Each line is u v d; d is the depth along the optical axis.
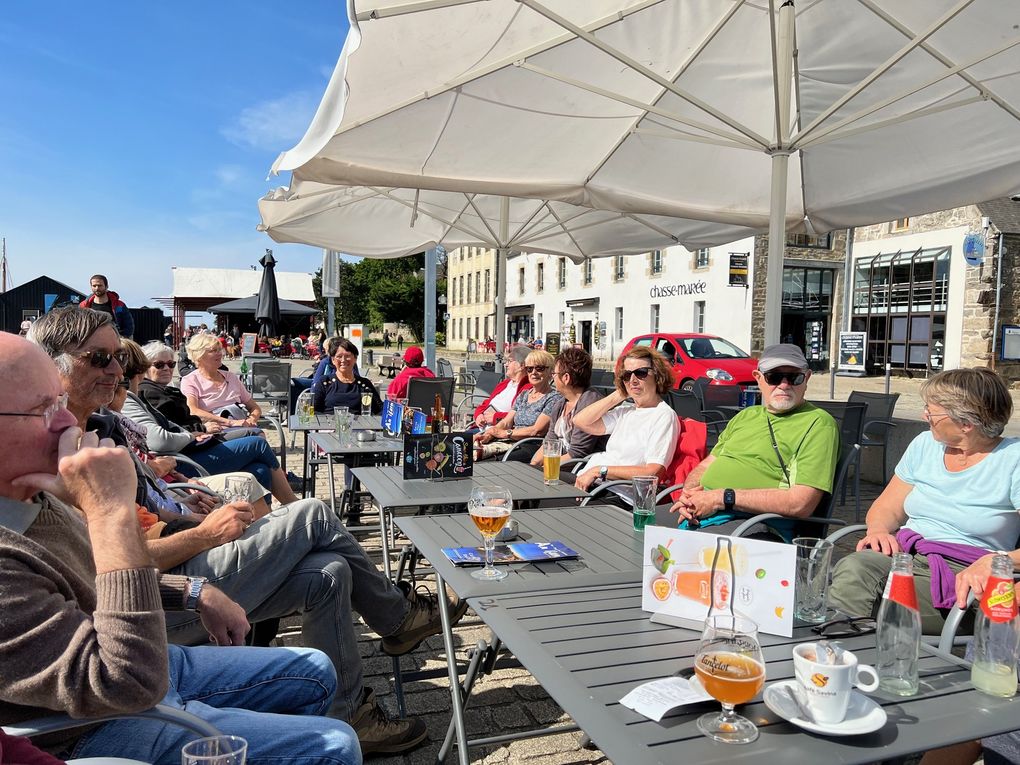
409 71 3.60
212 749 1.17
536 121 4.59
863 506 6.35
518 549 2.43
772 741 1.27
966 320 21.08
